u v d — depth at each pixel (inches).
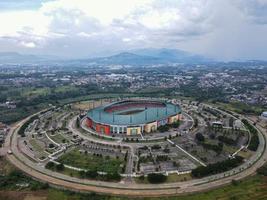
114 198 5949.8
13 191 6299.2
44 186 6422.2
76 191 6289.4
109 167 7367.1
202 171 6889.8
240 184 6535.4
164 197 5999.0
